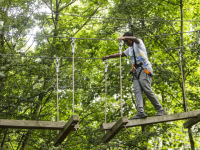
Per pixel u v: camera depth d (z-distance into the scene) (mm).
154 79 11727
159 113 6059
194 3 13008
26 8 12180
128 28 12281
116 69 12172
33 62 11086
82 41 12641
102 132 11125
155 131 11742
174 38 12172
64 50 12273
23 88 11367
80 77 11953
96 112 12242
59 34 12320
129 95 12305
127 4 11773
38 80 11508
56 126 5832
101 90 11914
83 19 13750
